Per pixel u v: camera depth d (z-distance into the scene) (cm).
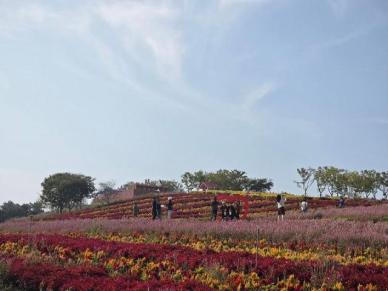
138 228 2364
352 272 1170
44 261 1373
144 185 7925
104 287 1049
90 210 5412
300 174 8056
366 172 8275
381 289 1062
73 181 7962
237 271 1228
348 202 4891
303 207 3622
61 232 2536
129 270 1276
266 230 1966
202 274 1191
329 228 2005
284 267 1202
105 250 1516
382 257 1559
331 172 8175
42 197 8088
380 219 2983
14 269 1159
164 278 1165
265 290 1073
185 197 5703
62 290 1062
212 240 1973
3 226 3145
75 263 1394
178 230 2216
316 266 1203
